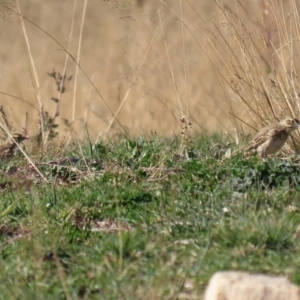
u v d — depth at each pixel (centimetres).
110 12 4925
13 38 4978
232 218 1767
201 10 4544
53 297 1495
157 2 4581
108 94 3869
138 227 1800
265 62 2778
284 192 1966
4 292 1516
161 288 1488
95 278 1566
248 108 2698
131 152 2386
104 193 2047
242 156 2312
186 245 1698
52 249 1694
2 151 2516
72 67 4372
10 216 1959
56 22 5088
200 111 3516
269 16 2791
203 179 2103
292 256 1631
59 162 2373
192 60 3984
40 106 2802
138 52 4228
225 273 1470
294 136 2562
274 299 1393
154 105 3662
